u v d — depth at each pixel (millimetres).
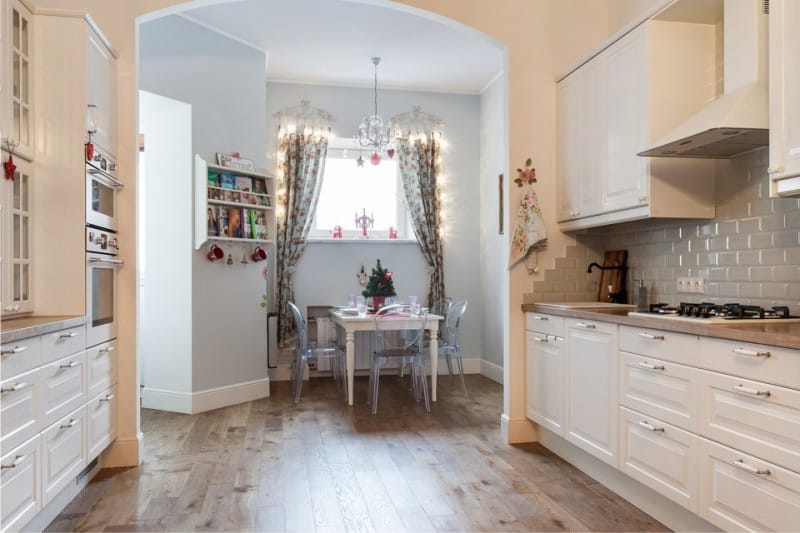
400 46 4988
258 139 4957
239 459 3301
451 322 5488
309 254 5953
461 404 4754
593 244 3730
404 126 6098
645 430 2447
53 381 2316
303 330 4922
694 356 2154
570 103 3527
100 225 2916
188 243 4445
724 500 2008
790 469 1743
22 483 2041
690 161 2832
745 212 2664
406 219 6320
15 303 2471
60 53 2719
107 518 2496
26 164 2617
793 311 2402
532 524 2434
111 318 3086
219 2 3299
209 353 4562
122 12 3199
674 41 2805
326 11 4309
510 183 3635
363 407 4645
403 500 2691
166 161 4543
